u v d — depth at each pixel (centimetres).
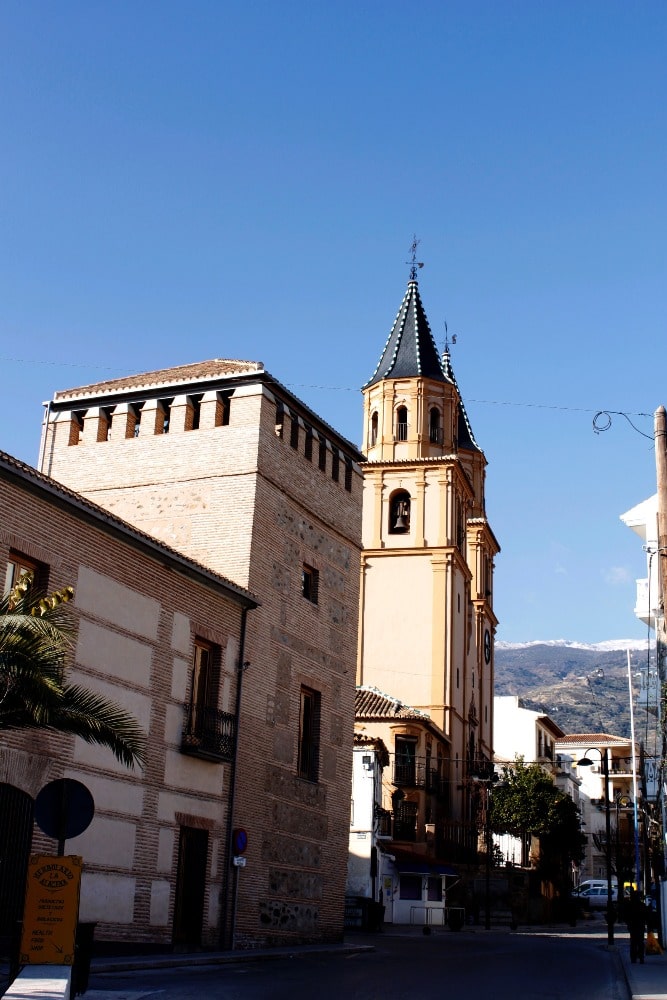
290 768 2919
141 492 2936
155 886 2306
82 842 2083
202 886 2478
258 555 2809
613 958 3042
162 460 2938
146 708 2322
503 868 6394
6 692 1438
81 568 2142
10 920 1897
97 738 1548
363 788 4697
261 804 2752
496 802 6888
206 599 2583
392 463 6341
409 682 6081
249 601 2717
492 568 8031
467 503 6881
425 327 6781
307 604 3089
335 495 3316
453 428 6625
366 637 6184
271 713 2834
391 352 6712
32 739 1967
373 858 4631
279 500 2947
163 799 2356
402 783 5553
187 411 2953
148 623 2353
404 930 4597
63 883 1326
